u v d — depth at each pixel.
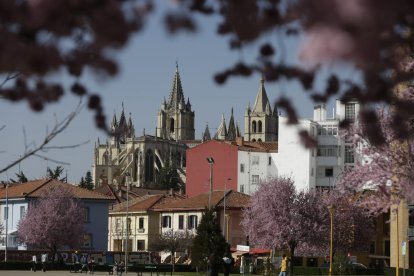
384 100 6.54
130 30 5.89
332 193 105.00
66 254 111.31
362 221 106.25
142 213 146.62
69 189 114.62
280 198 104.25
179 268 103.38
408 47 6.31
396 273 65.62
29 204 121.62
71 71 6.10
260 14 6.20
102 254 114.69
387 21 5.25
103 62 6.05
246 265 97.00
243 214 110.12
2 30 5.71
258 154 169.88
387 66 5.89
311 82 6.50
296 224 103.31
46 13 5.61
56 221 109.06
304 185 159.12
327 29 5.15
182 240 124.62
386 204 32.78
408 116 7.92
